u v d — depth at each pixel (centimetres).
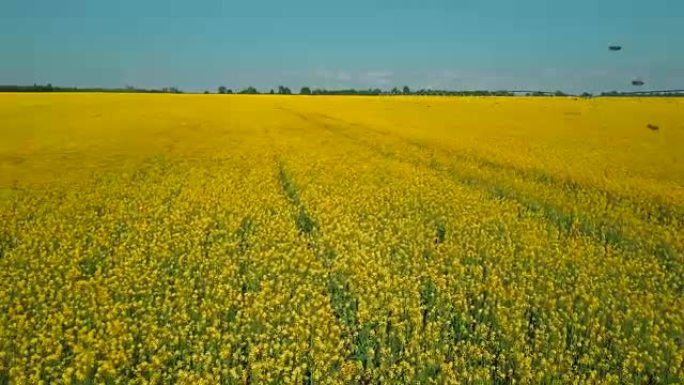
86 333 983
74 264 1308
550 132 3622
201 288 1188
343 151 2847
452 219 1666
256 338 934
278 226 1563
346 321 1030
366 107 5319
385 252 1395
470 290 1157
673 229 1631
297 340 944
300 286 1127
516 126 3941
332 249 1407
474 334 980
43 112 4375
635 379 873
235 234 1521
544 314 1046
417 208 1828
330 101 6012
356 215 1689
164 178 2253
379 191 2000
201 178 2245
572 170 2400
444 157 2716
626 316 1030
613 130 3741
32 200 1900
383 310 1038
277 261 1285
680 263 1398
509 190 2091
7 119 3969
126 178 2266
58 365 866
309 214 1722
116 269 1231
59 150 2880
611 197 2025
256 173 2302
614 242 1605
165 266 1320
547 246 1449
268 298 1091
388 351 907
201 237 1492
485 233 1520
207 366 856
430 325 964
